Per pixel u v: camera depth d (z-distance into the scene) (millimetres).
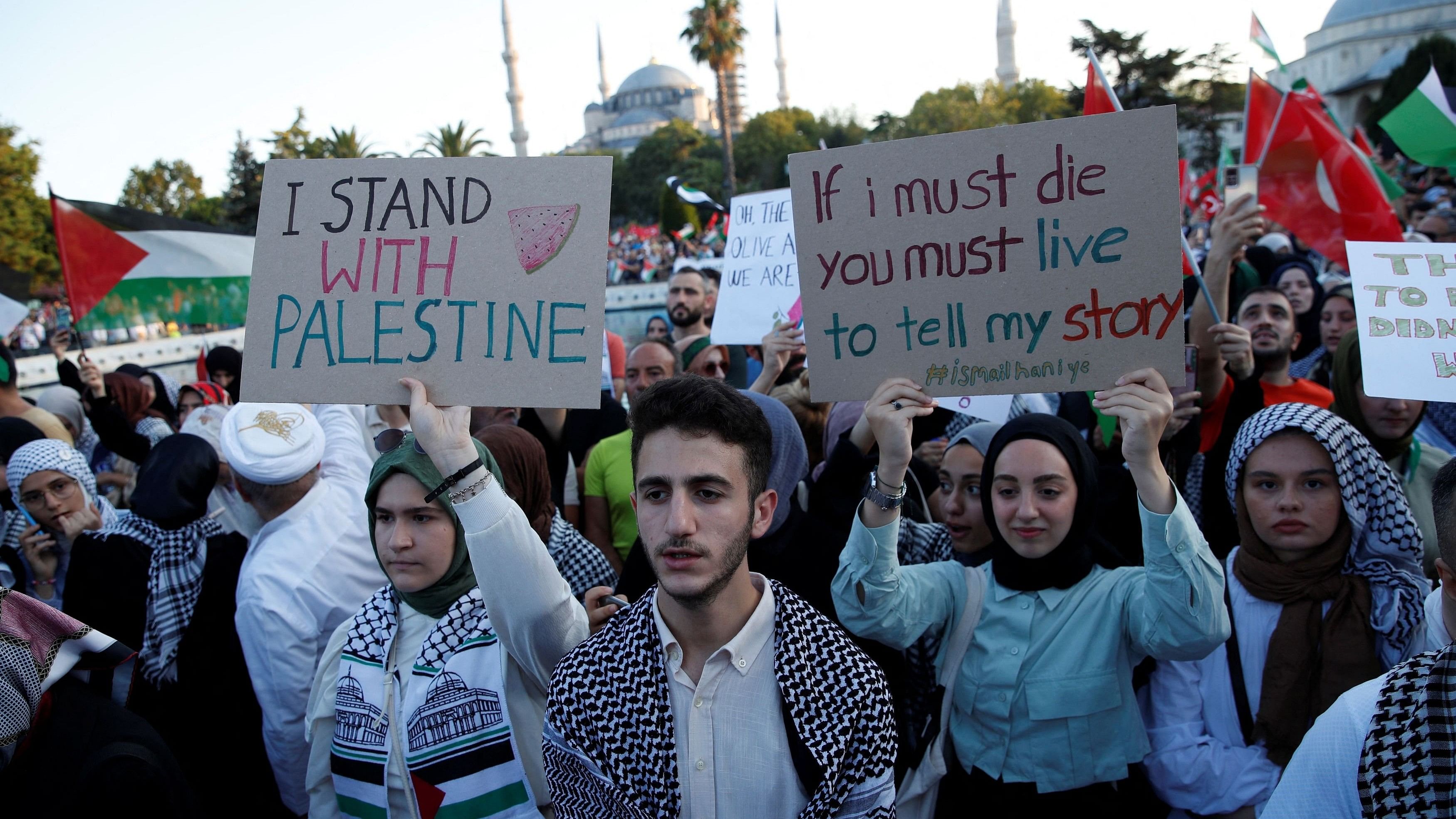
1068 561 2430
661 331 9391
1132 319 2100
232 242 5746
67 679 1922
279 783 2746
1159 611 2219
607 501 4211
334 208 2152
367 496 2287
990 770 2387
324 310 2125
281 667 2635
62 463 3430
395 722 2174
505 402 2076
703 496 1713
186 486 2996
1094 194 2113
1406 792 1320
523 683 2209
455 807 2115
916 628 2436
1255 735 2410
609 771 1727
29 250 30531
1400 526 2391
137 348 18453
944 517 3117
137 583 2918
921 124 59438
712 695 1750
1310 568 2441
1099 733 2320
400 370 2104
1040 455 2412
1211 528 3582
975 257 2195
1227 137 47812
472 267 2117
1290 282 6711
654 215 78938
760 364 7449
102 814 1756
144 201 47469
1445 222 9359
